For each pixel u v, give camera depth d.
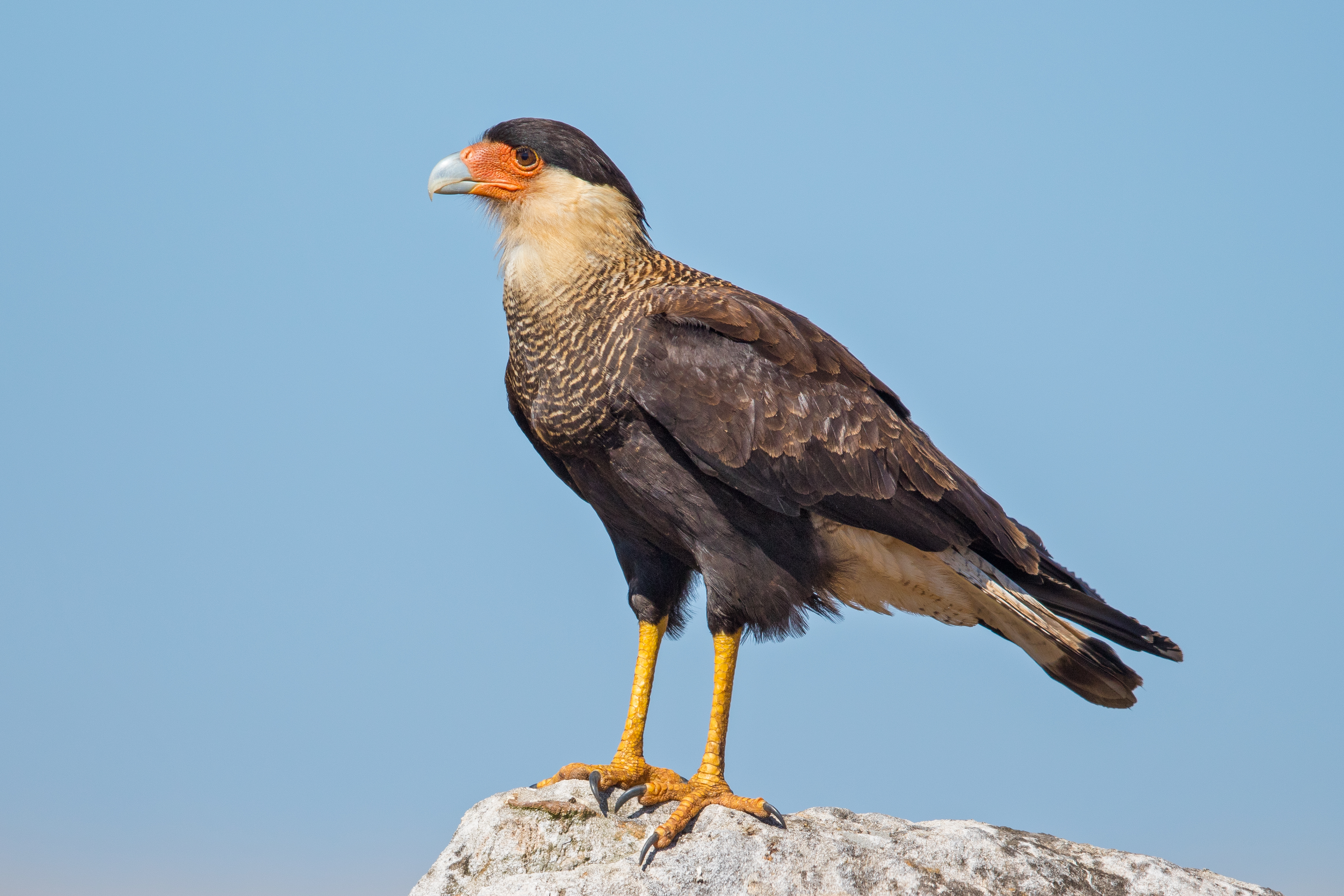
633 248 10.86
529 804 9.45
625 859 9.10
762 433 10.04
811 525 10.54
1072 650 10.84
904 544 10.98
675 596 11.00
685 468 10.16
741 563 10.20
